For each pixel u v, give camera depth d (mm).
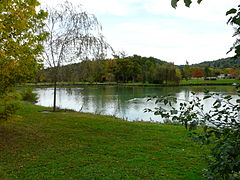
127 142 7043
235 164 1916
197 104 2541
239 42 1983
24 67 7094
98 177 4508
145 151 6172
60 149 6289
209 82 61500
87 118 11477
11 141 6938
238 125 2197
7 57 6590
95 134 8039
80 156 5746
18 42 6910
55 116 11906
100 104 22344
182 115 2531
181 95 30875
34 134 7828
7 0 6301
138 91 40562
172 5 1765
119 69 62812
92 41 12586
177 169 4934
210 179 2285
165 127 9344
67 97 28719
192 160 5461
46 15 7746
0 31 5879
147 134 8070
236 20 1769
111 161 5410
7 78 7172
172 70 59375
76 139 7340
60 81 14562
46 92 36125
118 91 40250
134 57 75438
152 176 4566
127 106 20828
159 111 2607
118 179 4426
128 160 5484
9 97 7523
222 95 2449
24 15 6793
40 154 5863
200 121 2350
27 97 22750
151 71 65750
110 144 6816
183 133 8164
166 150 6250
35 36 7516
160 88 50031
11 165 5102
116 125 9648
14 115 7430
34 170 4840
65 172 4750
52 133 8062
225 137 2234
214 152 2203
